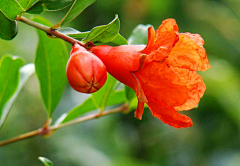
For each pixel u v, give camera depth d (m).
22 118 5.74
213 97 5.66
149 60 2.00
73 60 1.96
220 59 6.04
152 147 6.44
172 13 5.88
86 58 1.95
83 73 1.93
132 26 5.86
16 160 5.62
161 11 5.84
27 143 5.71
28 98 5.81
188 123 2.09
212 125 6.05
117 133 6.18
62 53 2.96
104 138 5.92
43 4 2.14
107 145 5.89
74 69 1.94
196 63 2.13
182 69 2.15
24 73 3.20
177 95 2.02
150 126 6.46
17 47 5.59
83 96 5.95
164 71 1.99
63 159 5.59
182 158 6.30
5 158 5.58
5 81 3.00
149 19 5.86
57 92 2.97
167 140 6.44
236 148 6.01
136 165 5.68
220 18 6.21
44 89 2.97
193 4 5.98
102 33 2.11
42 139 5.74
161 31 2.04
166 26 2.04
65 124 3.01
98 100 3.05
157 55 1.96
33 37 5.80
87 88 1.95
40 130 2.94
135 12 5.87
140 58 1.97
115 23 2.10
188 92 2.18
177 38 1.94
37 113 5.84
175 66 2.12
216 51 6.05
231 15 6.29
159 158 6.40
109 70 2.07
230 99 5.65
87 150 5.66
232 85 5.73
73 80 1.95
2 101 3.01
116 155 5.93
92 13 5.93
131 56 2.05
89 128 5.92
